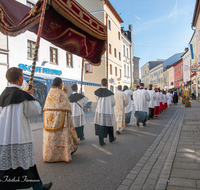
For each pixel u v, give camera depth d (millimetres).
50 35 5230
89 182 3193
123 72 32812
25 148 2340
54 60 15734
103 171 3633
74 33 5773
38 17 4223
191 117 10297
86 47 6539
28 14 4391
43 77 11555
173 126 8008
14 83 2455
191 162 3791
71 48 6027
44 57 14344
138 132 7129
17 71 2445
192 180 3033
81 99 5934
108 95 5371
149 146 5238
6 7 5312
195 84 29391
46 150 4055
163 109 15070
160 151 4730
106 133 5375
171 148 4809
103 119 5320
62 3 4379
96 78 23562
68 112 4207
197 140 5422
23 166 2301
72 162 4121
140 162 4031
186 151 4492
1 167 2223
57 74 15656
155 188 2885
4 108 2354
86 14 5574
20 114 2330
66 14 4559
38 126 9266
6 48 11234
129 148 5102
